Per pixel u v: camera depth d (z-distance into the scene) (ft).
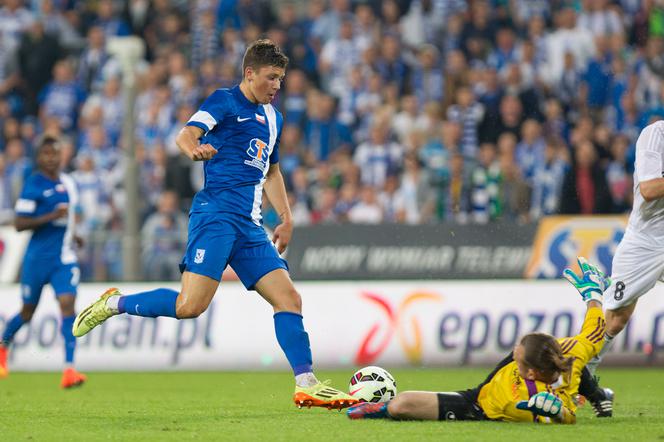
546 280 147.23
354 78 202.80
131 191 163.84
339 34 211.82
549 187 182.09
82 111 217.77
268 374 142.10
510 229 150.00
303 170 188.85
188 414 84.28
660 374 137.08
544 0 214.28
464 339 146.41
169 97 204.23
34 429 73.20
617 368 145.59
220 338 148.87
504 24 211.20
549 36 206.59
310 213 185.06
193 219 76.89
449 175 178.40
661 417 79.05
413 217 180.34
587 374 77.46
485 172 176.04
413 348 146.72
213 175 76.89
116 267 158.81
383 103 200.95
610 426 71.31
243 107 76.74
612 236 149.38
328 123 196.85
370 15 213.87
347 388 115.96
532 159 183.21
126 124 165.58
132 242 158.10
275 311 77.10
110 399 103.14
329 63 209.36
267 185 82.17
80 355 150.30
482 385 72.59
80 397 106.11
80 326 79.77
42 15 232.94
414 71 206.49
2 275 156.25
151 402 98.89
